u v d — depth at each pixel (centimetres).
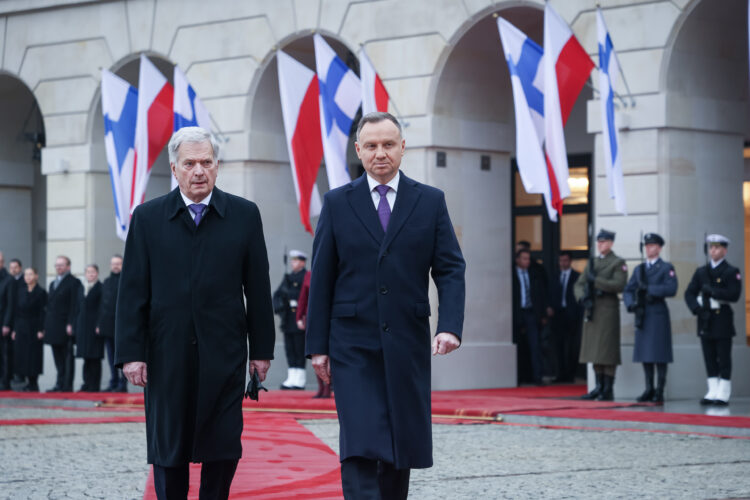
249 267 572
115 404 1548
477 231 1752
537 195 2006
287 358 1772
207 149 561
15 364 1875
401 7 1728
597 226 1557
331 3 1792
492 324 1758
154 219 565
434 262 568
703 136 1540
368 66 1630
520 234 2025
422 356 555
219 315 557
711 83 1547
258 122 1891
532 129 1445
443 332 548
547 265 1992
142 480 822
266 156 1897
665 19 1504
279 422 1264
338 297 561
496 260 1772
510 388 1752
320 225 568
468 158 1745
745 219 1820
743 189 1670
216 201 566
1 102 2308
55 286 1825
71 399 1608
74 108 2064
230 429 554
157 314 557
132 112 1817
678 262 1508
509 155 1803
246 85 1880
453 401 1448
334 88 1616
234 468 564
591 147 1952
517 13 1667
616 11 1541
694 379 1505
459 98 1731
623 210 1419
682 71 1514
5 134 2328
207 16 1916
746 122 1585
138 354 559
